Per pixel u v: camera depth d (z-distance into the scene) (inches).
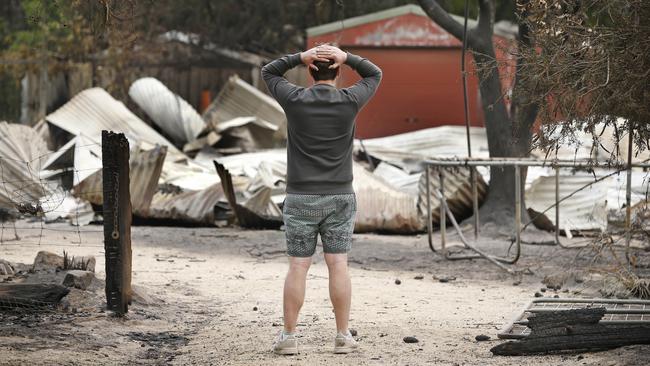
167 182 928.9
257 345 371.2
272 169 978.7
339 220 354.3
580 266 604.1
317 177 350.6
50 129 1175.6
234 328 408.8
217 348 367.9
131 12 541.0
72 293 431.8
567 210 835.4
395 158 1089.4
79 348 353.7
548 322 345.1
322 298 493.4
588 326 344.2
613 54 389.7
